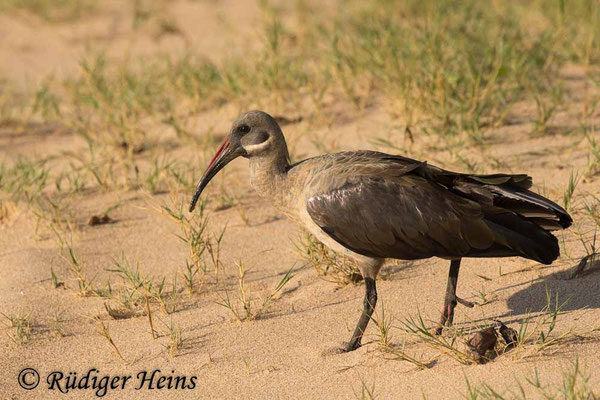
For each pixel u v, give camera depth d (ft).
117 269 38.40
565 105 50.83
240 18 80.28
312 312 33.60
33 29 81.25
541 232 29.53
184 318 34.09
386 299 33.73
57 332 33.76
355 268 35.32
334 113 53.47
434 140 47.65
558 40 58.59
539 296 32.24
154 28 78.84
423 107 49.85
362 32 61.77
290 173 32.81
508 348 28.50
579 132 46.98
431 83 51.11
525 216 29.91
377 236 30.25
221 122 54.34
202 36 75.87
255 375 29.53
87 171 48.57
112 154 51.08
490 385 26.55
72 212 44.32
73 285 37.29
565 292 32.14
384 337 29.43
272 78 55.11
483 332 28.32
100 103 57.26
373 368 28.78
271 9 76.95
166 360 31.22
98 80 60.59
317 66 60.08
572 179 40.70
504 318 31.09
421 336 29.09
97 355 32.09
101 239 41.29
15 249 40.96
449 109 48.91
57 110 57.98
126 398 29.30
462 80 51.24
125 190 46.47
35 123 58.23
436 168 30.81
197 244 37.78
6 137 55.72
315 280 36.11
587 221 37.17
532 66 54.54
